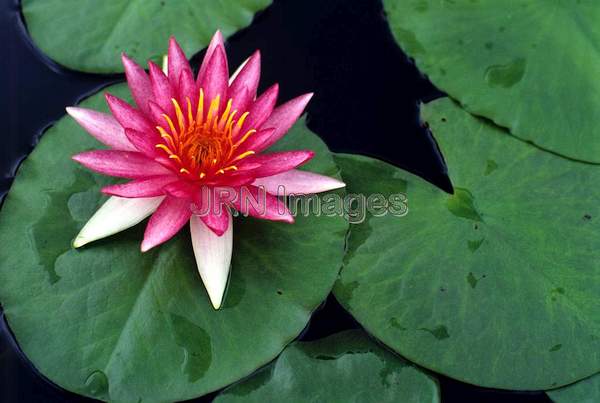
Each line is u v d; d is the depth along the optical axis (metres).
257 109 0.60
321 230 0.61
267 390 0.59
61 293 0.59
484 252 0.62
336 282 0.61
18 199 0.60
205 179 0.58
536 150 0.65
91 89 0.66
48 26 0.66
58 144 0.62
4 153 0.64
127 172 0.58
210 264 0.59
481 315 0.61
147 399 0.58
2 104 0.65
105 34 0.65
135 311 0.59
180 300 0.59
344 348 0.60
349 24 0.70
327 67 0.68
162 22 0.66
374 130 0.67
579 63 0.66
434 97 0.68
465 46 0.67
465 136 0.65
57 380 0.58
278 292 0.60
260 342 0.59
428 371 0.60
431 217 0.63
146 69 0.65
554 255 0.62
